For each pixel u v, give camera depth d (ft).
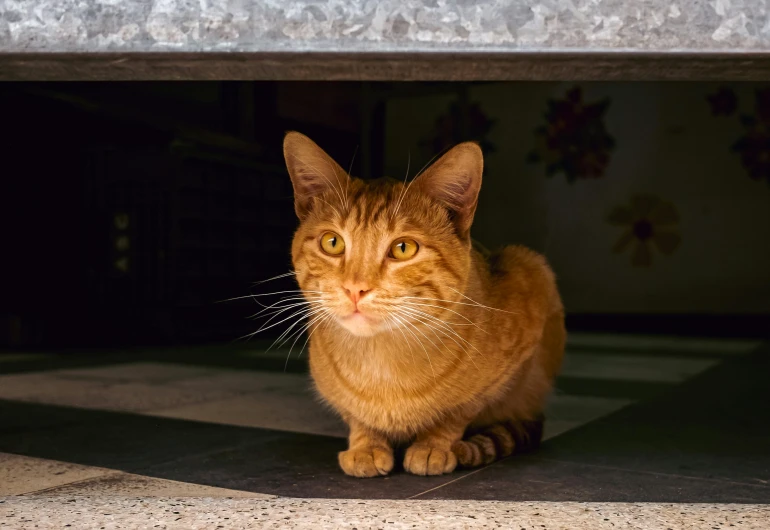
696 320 7.76
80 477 2.15
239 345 5.76
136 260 6.01
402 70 1.79
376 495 2.03
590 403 3.16
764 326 7.55
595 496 2.02
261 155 6.30
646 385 3.60
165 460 2.31
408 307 2.21
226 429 2.66
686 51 1.70
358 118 7.33
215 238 6.23
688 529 1.74
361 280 2.18
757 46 1.69
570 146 8.28
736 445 2.49
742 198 7.80
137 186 6.00
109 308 6.05
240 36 1.72
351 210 2.27
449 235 2.31
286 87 6.51
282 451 2.40
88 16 1.73
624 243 8.16
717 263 7.89
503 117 8.45
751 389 3.48
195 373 3.96
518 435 2.42
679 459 2.34
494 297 2.39
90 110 5.01
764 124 7.72
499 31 1.70
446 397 2.25
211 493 2.03
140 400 3.15
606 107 8.16
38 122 5.33
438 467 2.19
